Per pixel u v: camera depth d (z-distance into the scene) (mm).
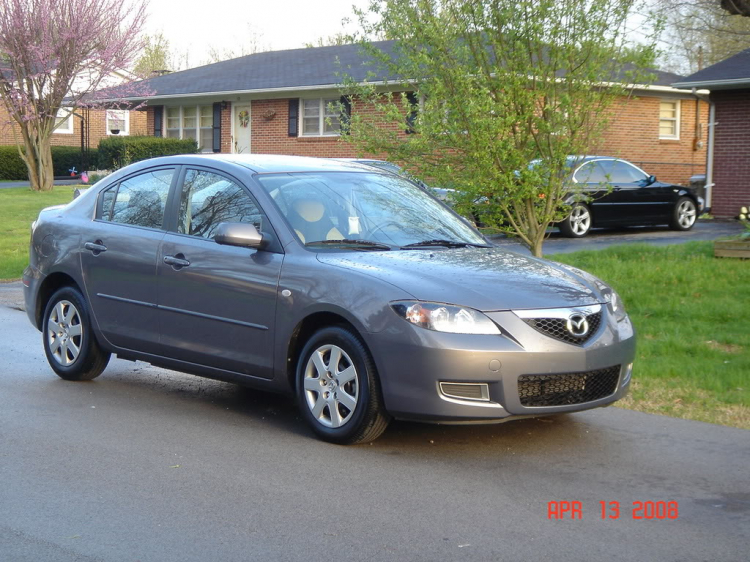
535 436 5848
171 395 6961
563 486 4887
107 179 7316
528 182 9289
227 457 5355
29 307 7676
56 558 3893
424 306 5172
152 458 5328
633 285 10906
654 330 8930
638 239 17516
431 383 5105
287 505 4555
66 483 4871
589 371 5348
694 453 5504
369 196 6559
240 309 5984
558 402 5340
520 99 9250
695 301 10016
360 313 5340
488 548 4023
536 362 5156
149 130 34312
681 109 28875
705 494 4781
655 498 4707
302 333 5836
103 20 28734
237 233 5805
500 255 6168
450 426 6066
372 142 9875
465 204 9648
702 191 22562
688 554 3980
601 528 4277
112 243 6855
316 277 5617
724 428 6043
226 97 30781
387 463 5262
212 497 4664
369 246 6012
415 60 9336
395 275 5418
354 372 5438
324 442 5676
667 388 6992
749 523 4367
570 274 5953
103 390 7086
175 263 6352
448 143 9523
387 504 4578
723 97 21547
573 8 9125
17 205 23516
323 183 6488
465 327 5117
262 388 6055
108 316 6887
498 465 5242
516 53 9211
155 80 34656
